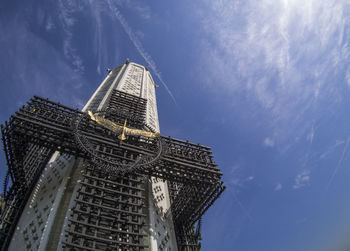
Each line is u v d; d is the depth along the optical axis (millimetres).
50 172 41719
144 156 34188
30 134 31000
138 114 54250
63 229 28422
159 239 35375
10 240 30938
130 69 99312
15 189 34844
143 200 38688
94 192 28625
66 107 37562
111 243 23922
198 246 39281
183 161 36625
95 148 33719
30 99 36250
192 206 39719
